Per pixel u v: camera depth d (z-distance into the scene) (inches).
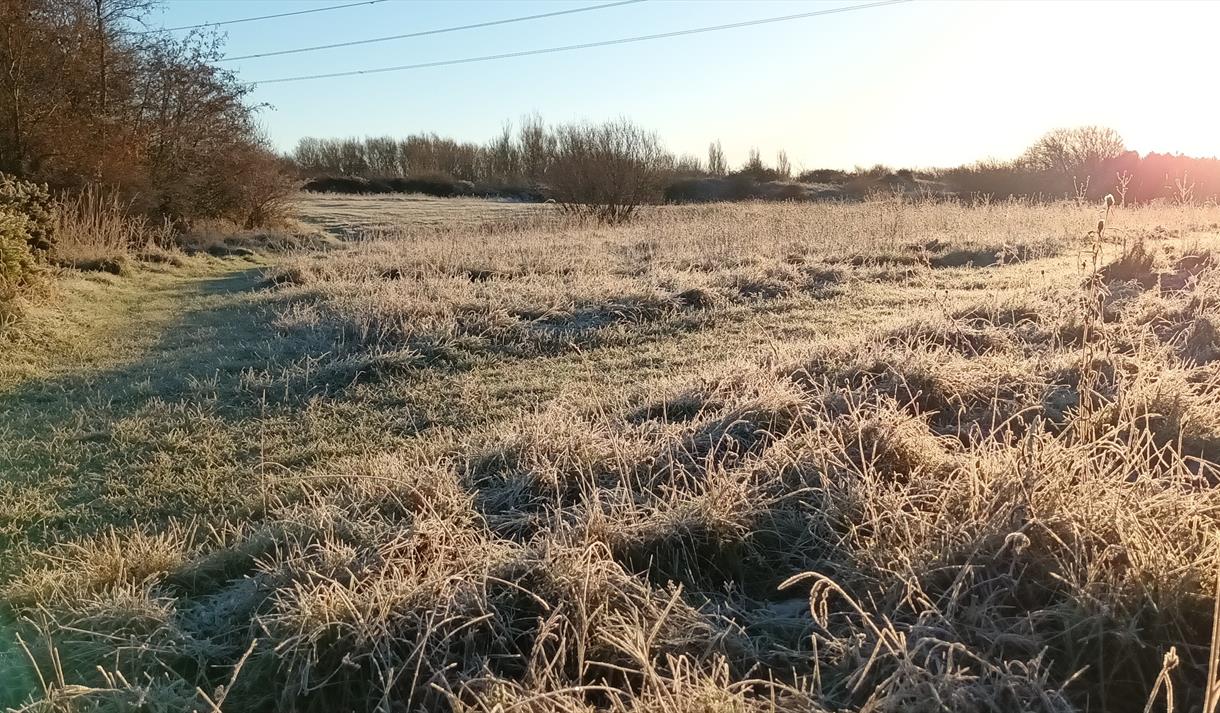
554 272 478.0
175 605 134.7
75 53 669.9
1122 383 178.9
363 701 112.3
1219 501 132.9
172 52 805.2
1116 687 106.2
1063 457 139.5
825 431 174.2
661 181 991.0
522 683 110.3
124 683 110.1
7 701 113.8
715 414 196.7
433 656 114.1
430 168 2154.3
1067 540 123.3
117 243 589.0
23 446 216.7
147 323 378.9
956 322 271.0
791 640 122.1
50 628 126.8
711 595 134.6
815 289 409.7
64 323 351.6
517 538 151.7
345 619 119.0
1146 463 145.8
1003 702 99.2
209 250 716.7
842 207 765.3
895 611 117.0
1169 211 630.5
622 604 124.7
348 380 273.9
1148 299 278.7
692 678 109.0
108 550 147.9
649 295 375.9
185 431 228.2
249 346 321.4
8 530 169.2
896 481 154.0
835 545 138.3
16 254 358.6
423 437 220.2
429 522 144.8
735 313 360.2
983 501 134.4
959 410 192.9
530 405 243.8
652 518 146.6
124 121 745.6
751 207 977.5
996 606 115.7
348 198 1486.2
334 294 410.3
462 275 457.7
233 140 875.4
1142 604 109.1
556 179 980.6
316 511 153.4
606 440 183.3
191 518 174.2
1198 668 102.9
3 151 607.8
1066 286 332.2
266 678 116.3
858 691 106.0
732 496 149.7
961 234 563.8
